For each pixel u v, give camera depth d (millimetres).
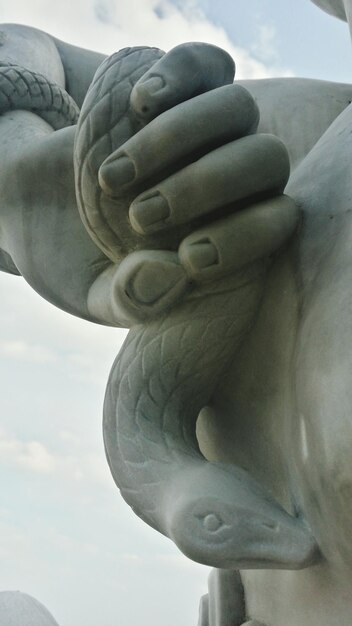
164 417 593
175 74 566
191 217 563
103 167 562
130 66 585
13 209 711
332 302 539
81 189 594
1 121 750
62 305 705
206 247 562
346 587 552
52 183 695
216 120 552
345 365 519
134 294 581
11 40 849
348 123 618
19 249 712
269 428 592
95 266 683
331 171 597
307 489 545
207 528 533
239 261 567
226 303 586
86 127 583
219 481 552
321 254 566
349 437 510
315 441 530
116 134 577
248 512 540
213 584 718
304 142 713
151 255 573
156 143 553
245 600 682
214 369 603
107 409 602
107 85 582
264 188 563
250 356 601
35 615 705
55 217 696
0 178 712
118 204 583
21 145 714
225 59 583
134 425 587
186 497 542
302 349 550
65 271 689
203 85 576
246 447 611
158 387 594
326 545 542
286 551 535
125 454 582
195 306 587
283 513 552
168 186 555
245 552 531
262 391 597
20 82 753
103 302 647
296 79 758
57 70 870
